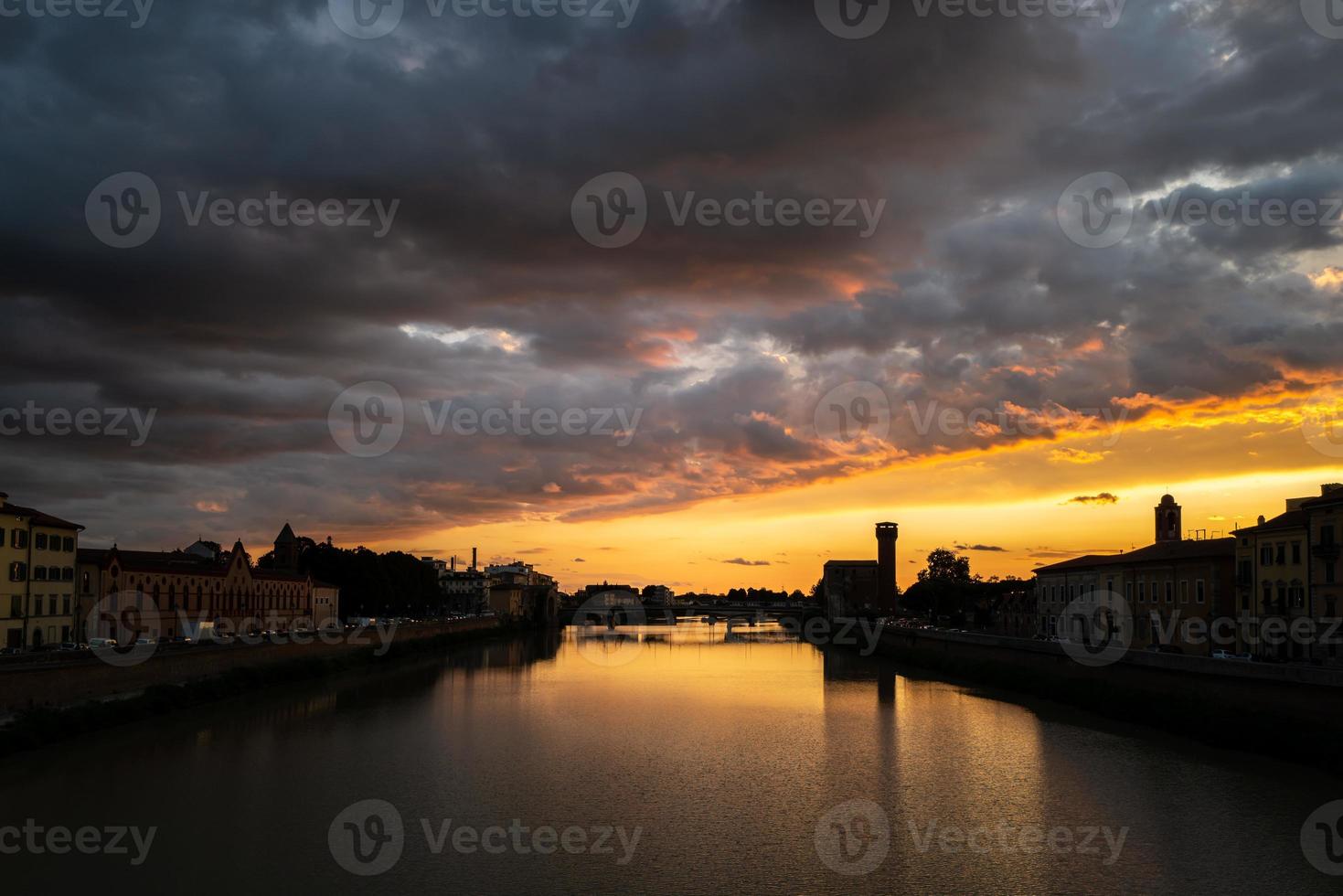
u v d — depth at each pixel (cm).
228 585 13912
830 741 7650
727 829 5003
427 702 9869
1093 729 7969
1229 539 11344
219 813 5212
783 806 5475
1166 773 6112
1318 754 6025
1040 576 15925
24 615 9819
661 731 8106
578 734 7912
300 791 5725
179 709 8525
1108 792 5694
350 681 11631
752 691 11444
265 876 4231
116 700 7800
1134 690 8425
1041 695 10200
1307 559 8606
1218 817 5106
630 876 4281
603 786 5950
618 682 12500
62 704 7225
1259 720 6656
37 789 5666
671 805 5488
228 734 7512
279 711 8812
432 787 5872
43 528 10194
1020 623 17700
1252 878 4231
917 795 5716
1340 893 4053
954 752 7094
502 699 10394
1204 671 7512
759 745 7438
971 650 13762
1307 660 8506
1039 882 4206
